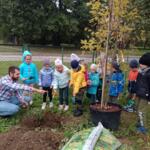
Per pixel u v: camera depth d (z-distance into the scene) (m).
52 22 15.54
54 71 2.85
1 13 16.48
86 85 2.78
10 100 2.63
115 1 2.31
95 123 2.35
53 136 2.07
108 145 1.79
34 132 2.12
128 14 2.42
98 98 2.91
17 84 2.59
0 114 2.54
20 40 17.22
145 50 5.58
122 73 2.87
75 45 17.33
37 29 15.88
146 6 4.47
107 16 2.36
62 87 2.82
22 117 2.54
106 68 2.42
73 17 16.39
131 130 2.34
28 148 1.90
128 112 2.82
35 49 14.34
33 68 3.08
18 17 15.79
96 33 2.41
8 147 1.94
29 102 2.85
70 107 2.87
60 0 16.09
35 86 3.20
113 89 2.85
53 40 17.28
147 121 2.52
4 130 2.27
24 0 15.44
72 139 1.83
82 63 2.96
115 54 2.47
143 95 2.32
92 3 2.40
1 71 5.34
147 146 2.09
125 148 1.96
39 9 15.47
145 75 2.32
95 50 2.52
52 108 2.81
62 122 2.44
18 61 7.71
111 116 2.30
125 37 2.42
